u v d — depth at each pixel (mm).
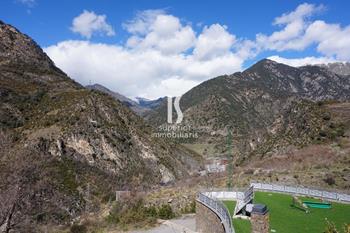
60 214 53344
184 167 126875
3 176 35094
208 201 33219
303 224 26828
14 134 92188
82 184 83250
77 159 96188
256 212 19391
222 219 27734
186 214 44438
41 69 152125
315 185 44719
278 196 35375
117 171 101562
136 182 99188
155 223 42156
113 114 123562
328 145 69750
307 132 81688
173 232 38500
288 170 55438
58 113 108375
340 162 56594
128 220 43875
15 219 33531
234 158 116375
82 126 105688
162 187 64688
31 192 37156
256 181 47812
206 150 158000
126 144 115250
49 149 92688
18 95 113438
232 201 34625
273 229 25812
